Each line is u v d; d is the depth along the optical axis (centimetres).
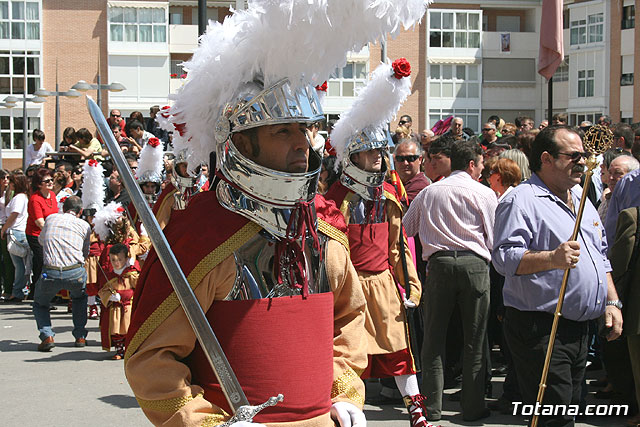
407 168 681
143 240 823
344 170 516
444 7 3738
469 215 560
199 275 211
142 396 207
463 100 3781
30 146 1694
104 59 3550
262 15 209
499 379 702
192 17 3628
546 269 404
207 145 236
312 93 225
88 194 954
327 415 223
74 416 604
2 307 1202
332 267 232
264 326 214
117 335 808
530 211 427
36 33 3544
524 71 3834
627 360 577
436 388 565
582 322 425
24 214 1236
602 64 3641
